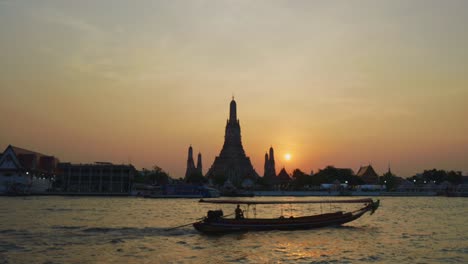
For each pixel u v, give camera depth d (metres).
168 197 175.25
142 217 71.56
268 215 82.50
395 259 34.62
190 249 38.84
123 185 192.75
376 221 66.25
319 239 45.03
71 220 63.88
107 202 128.38
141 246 40.09
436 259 34.72
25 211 81.69
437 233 51.16
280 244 41.69
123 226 55.69
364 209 57.62
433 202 143.50
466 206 115.69
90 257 34.84
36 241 42.28
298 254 36.56
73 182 193.38
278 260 34.09
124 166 194.12
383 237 46.97
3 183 176.62
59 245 40.16
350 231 52.00
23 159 181.38
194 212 86.12
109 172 193.75
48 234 47.16
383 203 135.25
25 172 179.62
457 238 46.78
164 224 58.88
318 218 53.91
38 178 188.88
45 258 34.31
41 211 82.19
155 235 47.25
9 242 41.56
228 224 49.16
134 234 47.81
